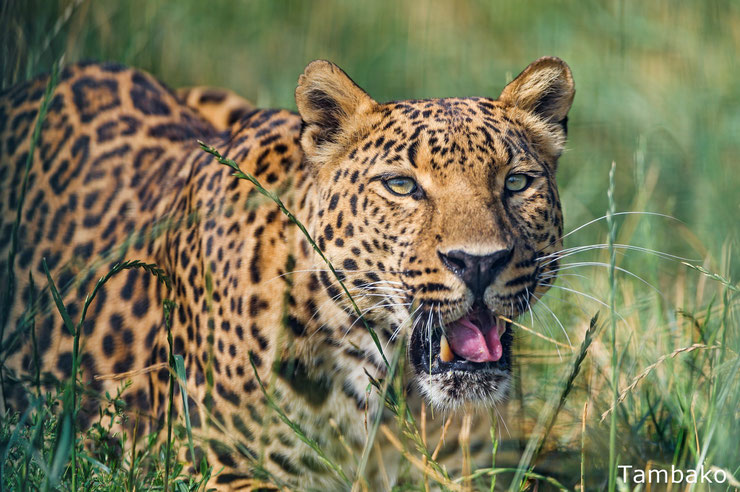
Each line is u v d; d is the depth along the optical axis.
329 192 8.27
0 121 11.12
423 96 16.95
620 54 17.16
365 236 8.05
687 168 14.08
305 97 8.31
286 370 8.10
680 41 17.44
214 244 8.55
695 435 8.12
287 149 8.83
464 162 7.93
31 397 7.60
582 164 14.38
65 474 7.71
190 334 8.65
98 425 7.96
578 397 9.46
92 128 10.63
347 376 8.28
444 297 7.74
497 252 7.65
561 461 8.83
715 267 11.18
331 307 8.14
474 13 19.27
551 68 8.58
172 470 8.09
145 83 11.29
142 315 9.50
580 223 12.98
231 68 17.39
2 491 6.96
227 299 8.29
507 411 8.71
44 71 12.16
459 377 7.93
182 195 9.42
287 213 7.42
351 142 8.32
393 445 8.38
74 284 8.55
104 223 10.12
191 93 12.74
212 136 10.99
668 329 9.97
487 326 8.01
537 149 8.56
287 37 18.39
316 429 8.26
